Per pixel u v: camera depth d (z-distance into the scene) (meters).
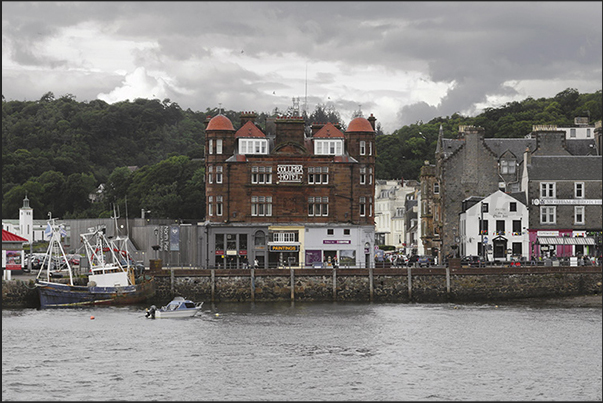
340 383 58.94
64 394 55.59
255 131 117.69
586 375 62.38
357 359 66.44
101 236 103.38
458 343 73.62
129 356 66.69
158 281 102.00
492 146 136.12
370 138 118.44
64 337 74.69
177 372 61.47
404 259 127.50
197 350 69.19
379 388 57.88
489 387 58.78
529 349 71.12
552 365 65.38
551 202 122.38
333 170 117.12
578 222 122.44
